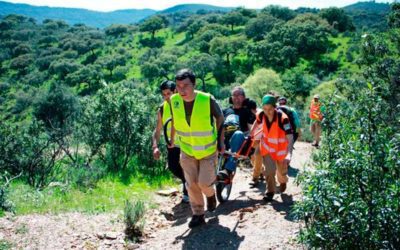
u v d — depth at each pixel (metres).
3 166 8.26
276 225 4.71
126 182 7.88
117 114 9.01
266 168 5.73
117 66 164.62
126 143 8.85
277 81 55.38
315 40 136.62
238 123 6.20
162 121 5.62
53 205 5.95
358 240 3.31
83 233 4.85
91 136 9.22
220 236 4.55
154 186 7.75
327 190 3.32
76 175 7.85
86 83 157.38
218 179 5.28
